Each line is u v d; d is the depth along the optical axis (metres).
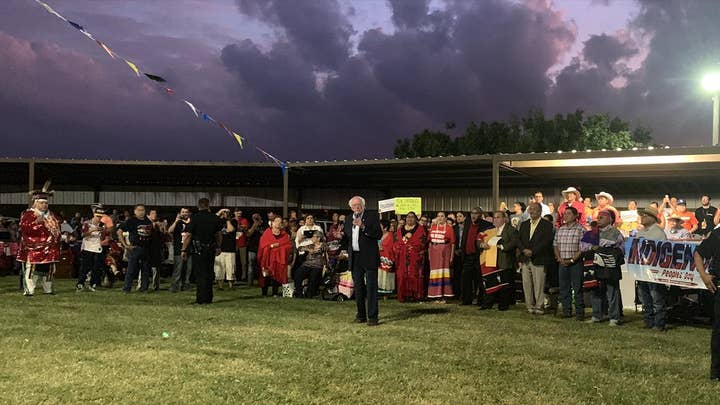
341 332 9.41
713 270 7.10
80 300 12.98
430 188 26.27
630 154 16.69
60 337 8.66
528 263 12.30
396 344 8.51
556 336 9.48
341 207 27.27
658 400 6.10
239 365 7.17
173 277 15.27
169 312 11.20
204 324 9.91
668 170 19.83
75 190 27.84
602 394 6.25
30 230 13.67
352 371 7.00
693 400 6.12
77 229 21.56
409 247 14.16
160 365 7.09
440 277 14.08
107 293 14.59
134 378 6.53
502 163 19.38
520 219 14.34
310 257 14.59
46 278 14.04
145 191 27.86
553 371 7.16
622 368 7.43
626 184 23.34
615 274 10.99
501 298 12.84
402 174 23.75
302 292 14.65
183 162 23.42
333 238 16.52
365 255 10.28
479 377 6.83
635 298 12.71
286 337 8.89
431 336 9.20
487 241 13.01
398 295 14.23
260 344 8.35
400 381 6.61
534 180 23.61
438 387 6.41
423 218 15.94
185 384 6.34
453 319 11.12
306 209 27.67
